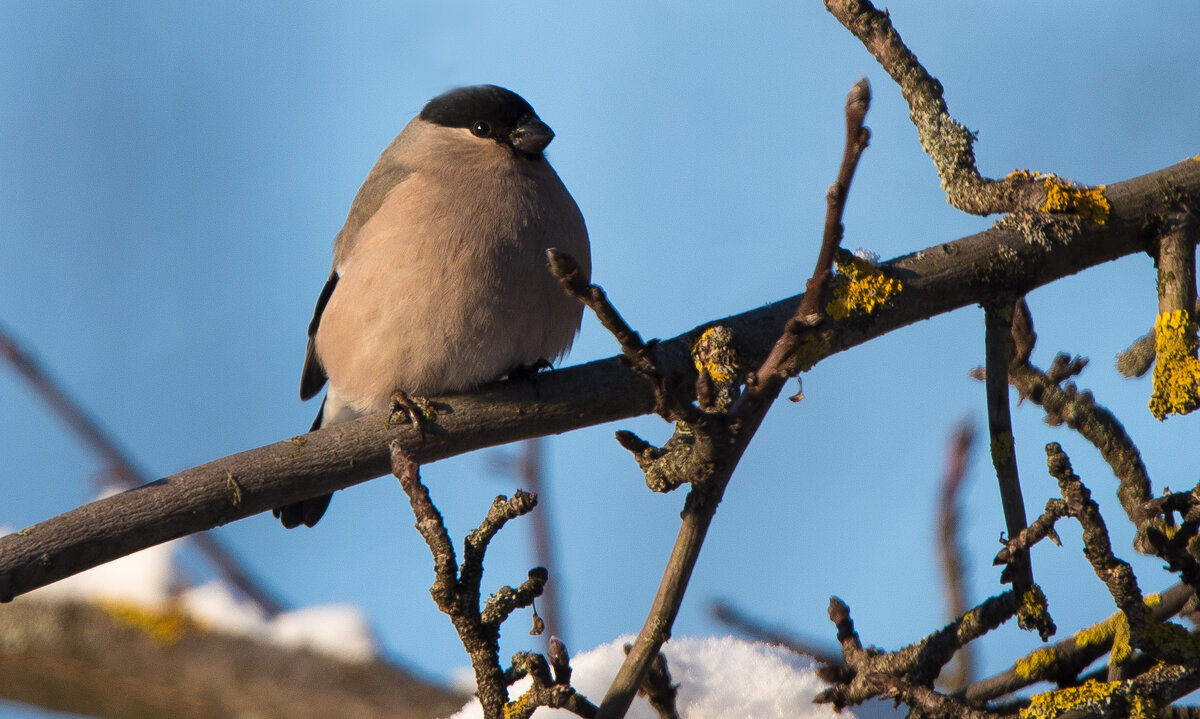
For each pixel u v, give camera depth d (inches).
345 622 386.3
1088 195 310.3
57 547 278.5
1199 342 293.4
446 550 246.2
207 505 291.7
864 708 305.1
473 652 246.7
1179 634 247.1
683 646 305.7
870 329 305.3
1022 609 254.1
